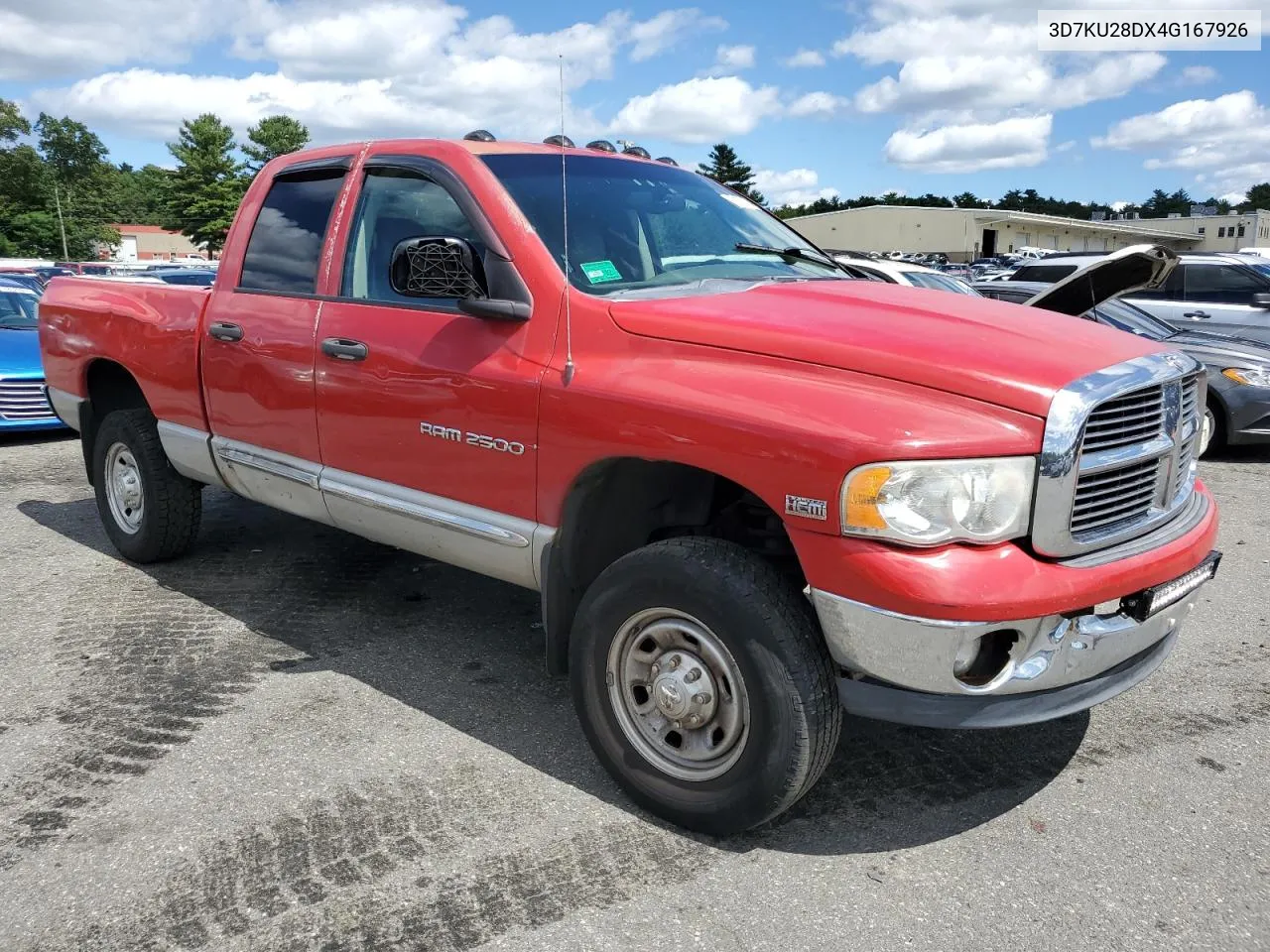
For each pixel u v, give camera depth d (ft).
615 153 13.73
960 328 9.32
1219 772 10.86
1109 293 12.70
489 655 13.88
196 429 15.23
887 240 246.27
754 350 9.16
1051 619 8.33
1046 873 9.02
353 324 12.25
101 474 17.69
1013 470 8.07
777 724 8.69
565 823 9.77
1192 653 14.24
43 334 18.67
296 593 16.31
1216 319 36.32
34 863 9.12
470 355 10.85
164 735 11.52
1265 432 27.94
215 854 9.24
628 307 9.95
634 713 9.93
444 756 11.09
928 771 10.85
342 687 12.82
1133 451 8.94
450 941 8.08
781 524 10.39
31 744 11.33
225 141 219.20
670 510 10.56
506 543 10.76
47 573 17.37
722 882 8.87
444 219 11.68
